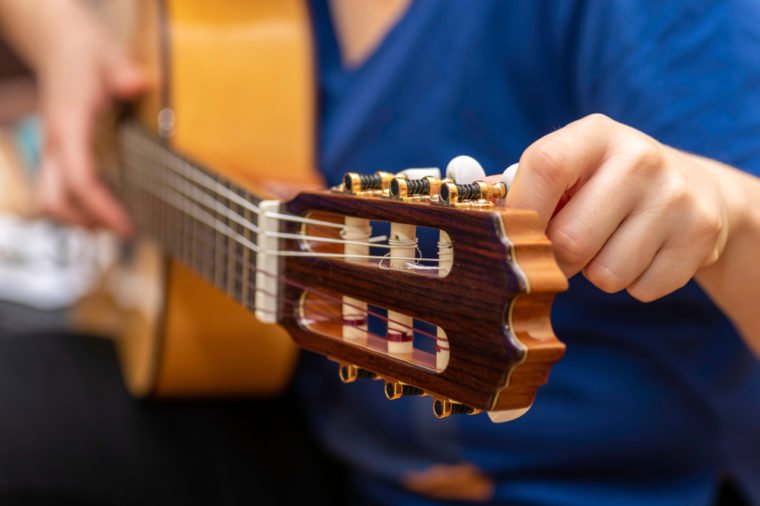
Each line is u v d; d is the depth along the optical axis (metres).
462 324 0.62
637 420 0.92
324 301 0.72
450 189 0.62
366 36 1.04
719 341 0.91
